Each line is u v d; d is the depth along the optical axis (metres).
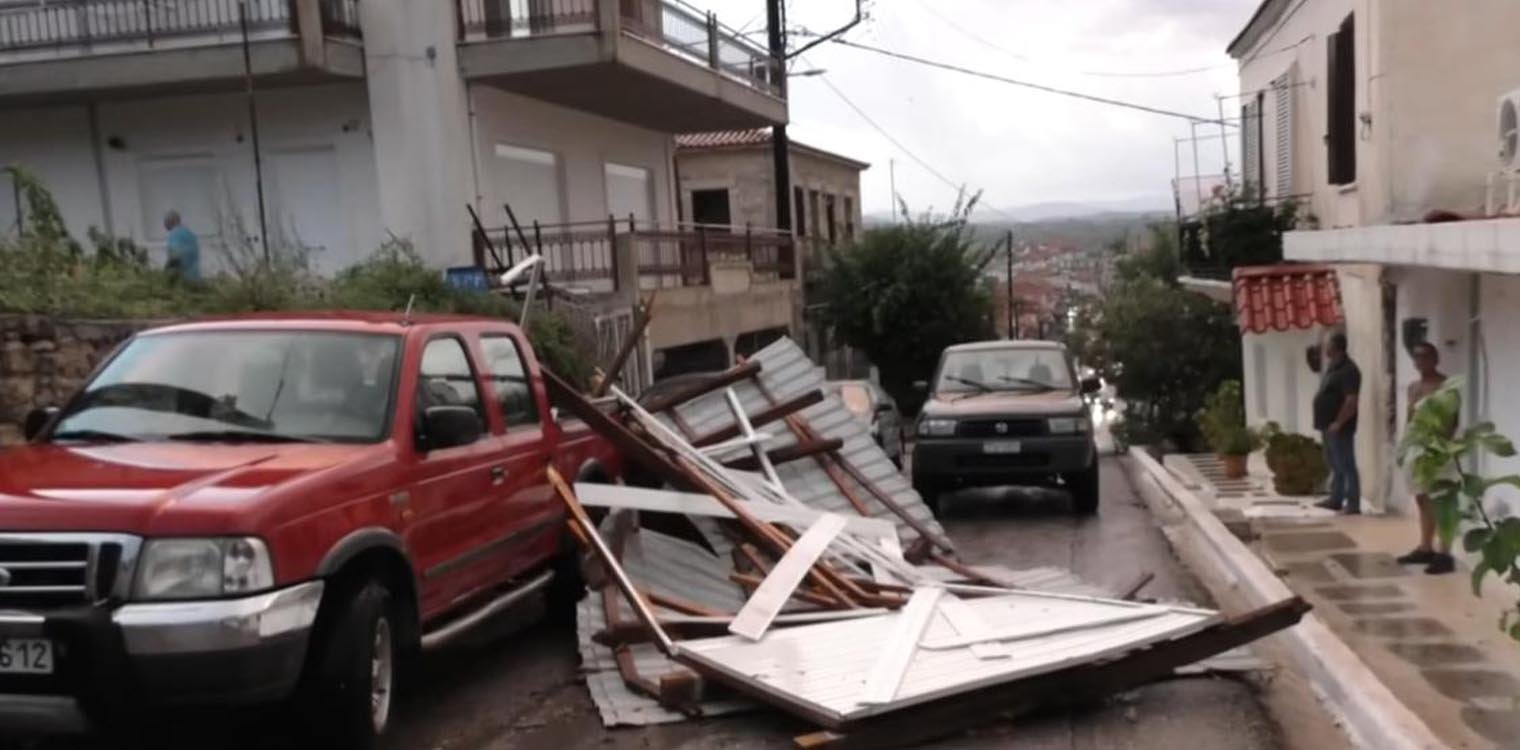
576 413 8.61
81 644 4.70
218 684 4.79
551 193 21.38
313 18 16.72
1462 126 11.42
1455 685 6.66
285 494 5.12
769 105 25.33
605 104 21.67
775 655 6.55
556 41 17.78
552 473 7.81
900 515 9.72
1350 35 13.23
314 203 18.36
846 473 10.13
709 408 10.43
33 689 4.77
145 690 4.74
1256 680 6.86
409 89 17.77
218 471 5.32
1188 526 12.55
